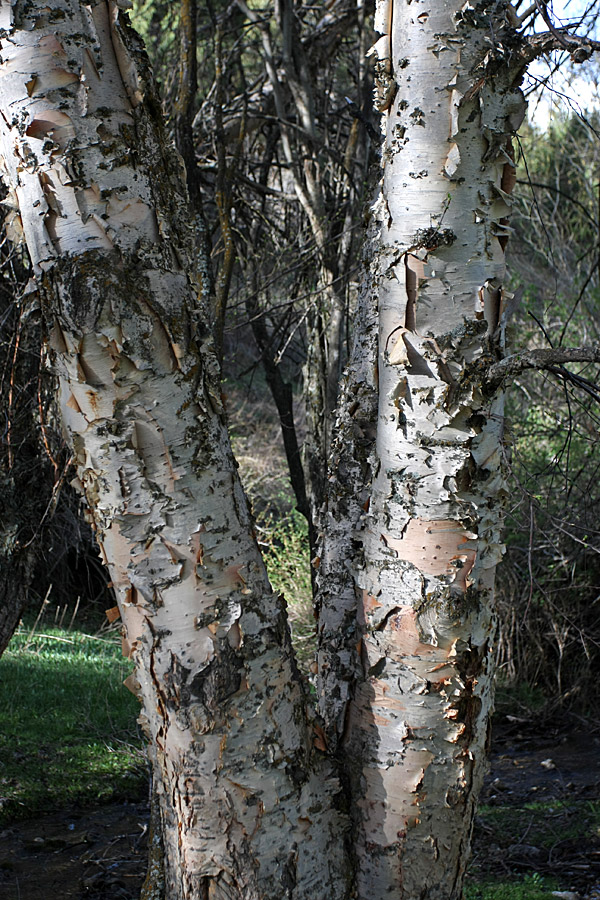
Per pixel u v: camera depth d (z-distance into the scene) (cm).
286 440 534
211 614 158
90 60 151
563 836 395
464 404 168
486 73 163
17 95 150
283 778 164
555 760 511
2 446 260
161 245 157
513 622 587
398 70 168
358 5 502
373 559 177
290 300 535
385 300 173
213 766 159
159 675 159
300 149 515
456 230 167
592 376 605
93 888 334
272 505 862
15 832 388
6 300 301
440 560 171
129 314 150
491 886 338
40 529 264
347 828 177
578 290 680
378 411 177
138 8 566
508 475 176
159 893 205
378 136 191
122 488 156
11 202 161
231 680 158
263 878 163
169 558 157
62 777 437
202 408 159
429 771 173
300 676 173
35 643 638
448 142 165
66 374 155
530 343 640
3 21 150
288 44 468
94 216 150
